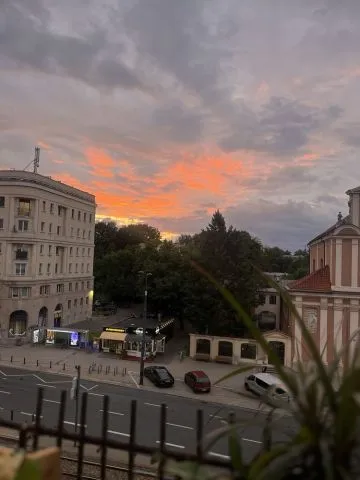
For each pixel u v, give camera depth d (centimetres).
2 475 328
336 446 270
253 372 3500
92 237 7050
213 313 4953
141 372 3453
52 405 2648
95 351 4728
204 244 5197
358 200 4162
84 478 945
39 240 5297
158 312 6119
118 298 8381
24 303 5072
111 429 2175
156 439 2044
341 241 3734
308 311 3775
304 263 11281
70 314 6269
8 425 526
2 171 5081
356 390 268
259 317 5931
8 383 3262
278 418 331
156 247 7206
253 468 281
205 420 2373
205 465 400
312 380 293
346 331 3666
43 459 360
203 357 4381
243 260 4953
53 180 5638
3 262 5012
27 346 4916
